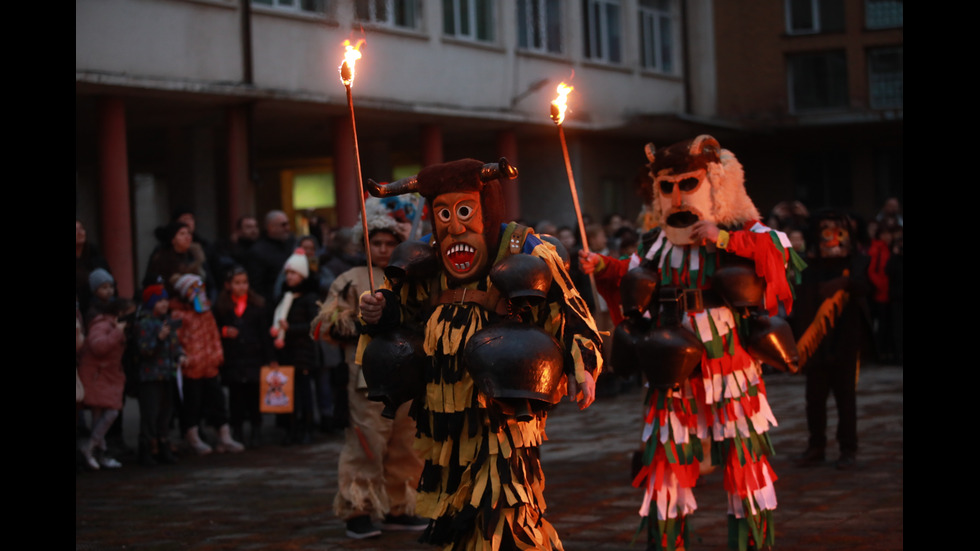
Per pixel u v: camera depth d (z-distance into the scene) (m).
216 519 7.00
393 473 6.40
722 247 5.18
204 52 16.27
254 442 10.62
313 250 11.55
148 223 28.41
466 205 4.10
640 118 24.02
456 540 4.11
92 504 7.66
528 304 3.98
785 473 8.06
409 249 4.20
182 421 10.17
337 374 6.21
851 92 28.86
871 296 16.31
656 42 27.56
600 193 25.61
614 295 5.66
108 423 9.38
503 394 3.82
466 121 21.53
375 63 18.97
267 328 10.59
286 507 7.38
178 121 18.95
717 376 5.20
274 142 23.12
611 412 12.31
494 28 21.98
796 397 12.87
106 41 14.99
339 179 19.31
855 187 30.23
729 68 29.33
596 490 7.62
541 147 24.75
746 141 30.42
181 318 9.94
